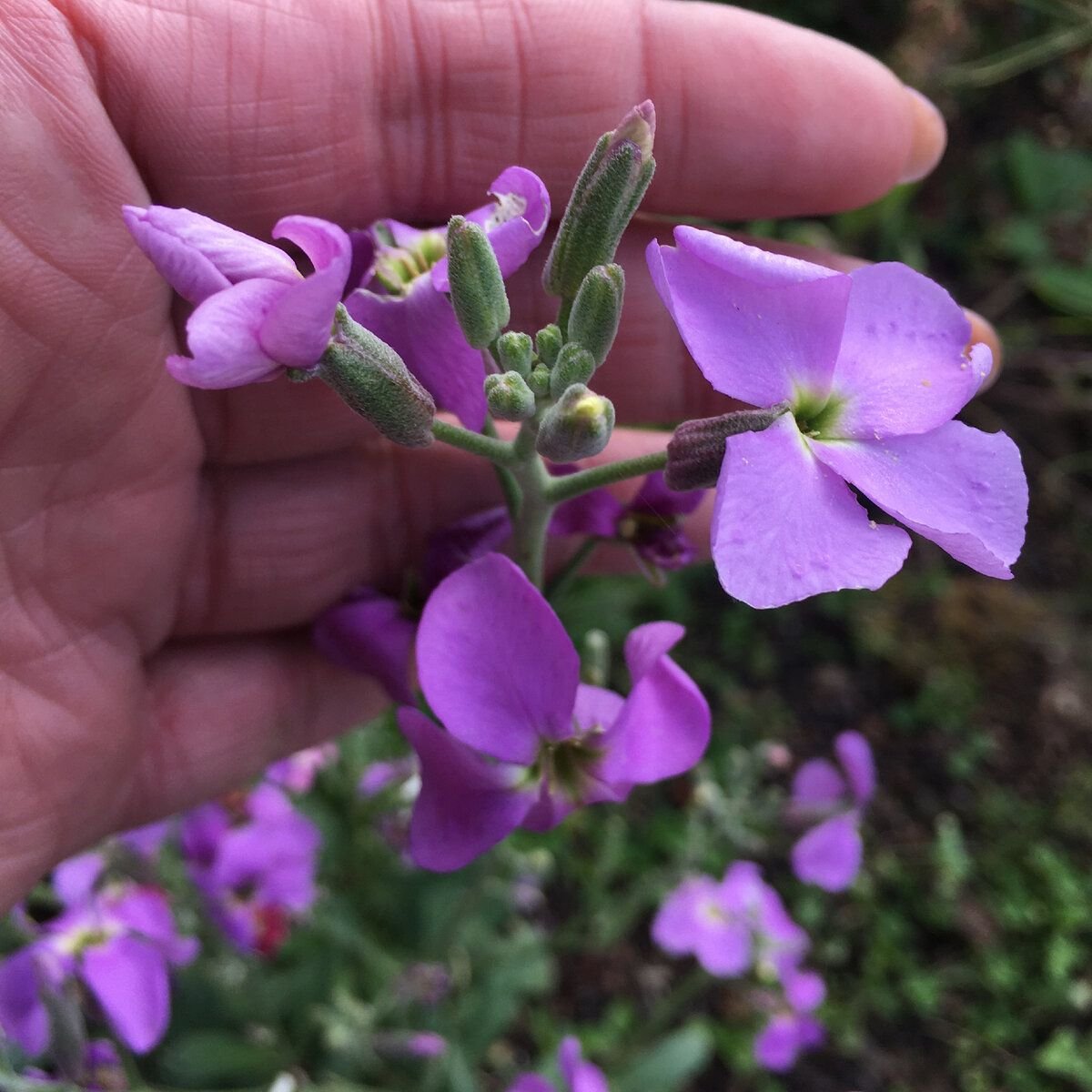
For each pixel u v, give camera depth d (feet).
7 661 0.36
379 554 0.44
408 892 0.59
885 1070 0.71
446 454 0.43
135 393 0.35
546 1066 0.57
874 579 0.25
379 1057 0.57
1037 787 0.79
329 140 0.35
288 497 0.41
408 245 0.34
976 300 0.93
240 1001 0.54
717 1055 0.70
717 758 0.77
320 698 0.46
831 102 0.38
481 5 0.35
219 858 0.49
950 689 0.81
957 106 0.96
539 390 0.27
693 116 0.37
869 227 0.90
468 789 0.29
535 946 0.61
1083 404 0.90
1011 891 0.76
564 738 0.30
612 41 0.36
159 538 0.38
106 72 0.32
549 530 0.36
